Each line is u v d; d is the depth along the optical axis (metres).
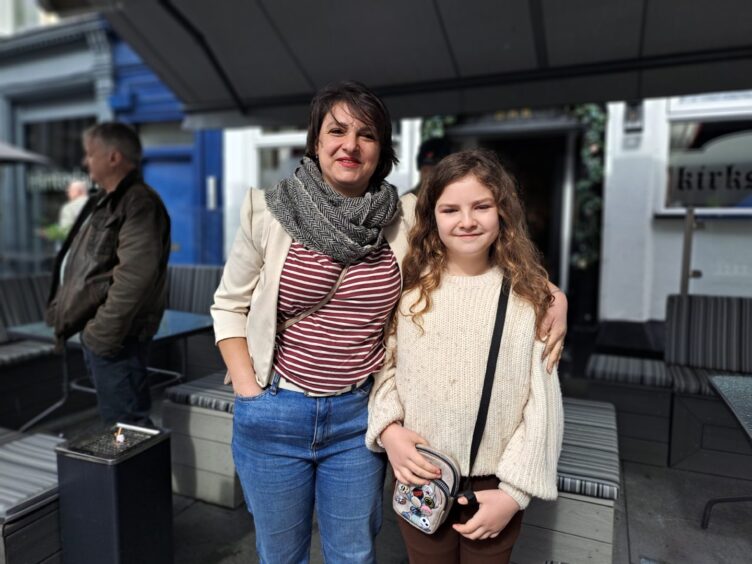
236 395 1.46
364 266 1.36
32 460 2.03
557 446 1.29
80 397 3.89
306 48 3.57
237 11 3.32
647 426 3.00
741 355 3.16
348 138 1.32
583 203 5.29
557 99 3.36
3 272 9.23
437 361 1.30
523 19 2.99
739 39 2.86
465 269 1.36
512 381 1.27
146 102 7.23
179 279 4.65
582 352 4.98
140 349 2.41
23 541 1.70
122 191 2.30
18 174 9.30
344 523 1.48
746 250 3.62
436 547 1.39
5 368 3.43
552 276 5.77
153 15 3.46
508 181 1.30
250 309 1.44
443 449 1.33
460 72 3.54
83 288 2.23
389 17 3.17
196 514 2.52
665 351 3.33
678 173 4.98
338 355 1.38
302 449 1.44
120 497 1.71
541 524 1.95
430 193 1.33
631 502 2.64
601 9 2.83
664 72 3.08
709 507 2.43
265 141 6.41
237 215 6.31
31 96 8.75
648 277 5.09
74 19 7.38
